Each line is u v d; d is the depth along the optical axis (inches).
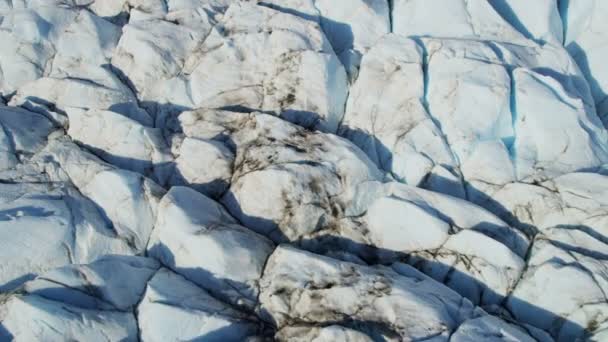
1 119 483.2
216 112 498.3
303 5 609.6
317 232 410.0
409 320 319.0
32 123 498.0
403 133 480.4
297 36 549.6
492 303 364.8
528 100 475.8
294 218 409.1
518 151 462.6
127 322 326.3
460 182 447.8
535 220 409.4
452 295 347.3
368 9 588.7
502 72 497.7
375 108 506.3
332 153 442.0
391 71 519.5
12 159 458.0
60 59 582.2
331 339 306.8
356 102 518.9
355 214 420.2
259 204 416.5
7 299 318.7
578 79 529.7
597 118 491.5
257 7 599.2
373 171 447.5
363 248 402.0
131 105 529.0
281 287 346.3
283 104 509.0
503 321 332.8
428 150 465.1
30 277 362.0
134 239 399.5
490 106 474.3
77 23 601.9
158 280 355.6
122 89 543.8
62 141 482.9
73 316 311.3
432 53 531.2
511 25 565.6
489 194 435.2
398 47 534.3
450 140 472.4
